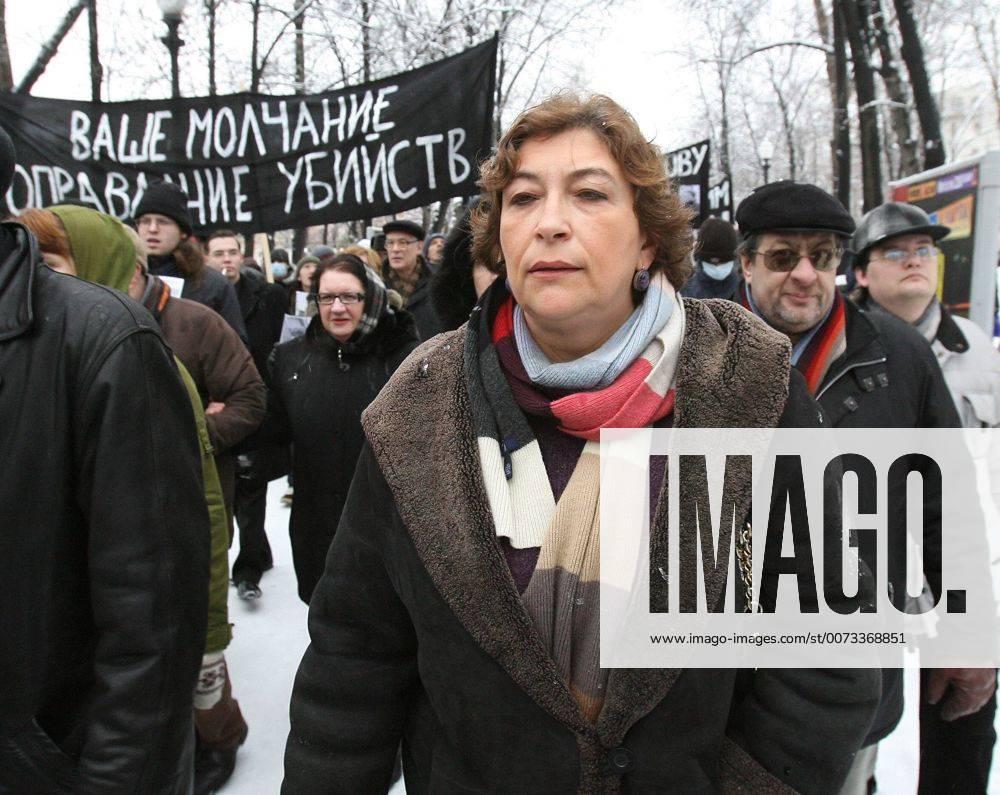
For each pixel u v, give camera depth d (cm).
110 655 120
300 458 273
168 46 615
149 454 123
